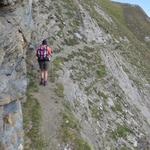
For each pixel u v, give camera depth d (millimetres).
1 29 18172
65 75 28656
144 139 29891
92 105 28188
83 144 22000
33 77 25828
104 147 24938
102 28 47094
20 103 21812
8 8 18641
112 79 35094
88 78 31344
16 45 19766
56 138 21516
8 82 19516
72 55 32844
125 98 34344
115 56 42688
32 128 21547
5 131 18672
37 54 25375
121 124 29078
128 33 63312
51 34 33188
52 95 24875
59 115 23078
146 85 44344
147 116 36031
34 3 32594
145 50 62250
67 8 41250
